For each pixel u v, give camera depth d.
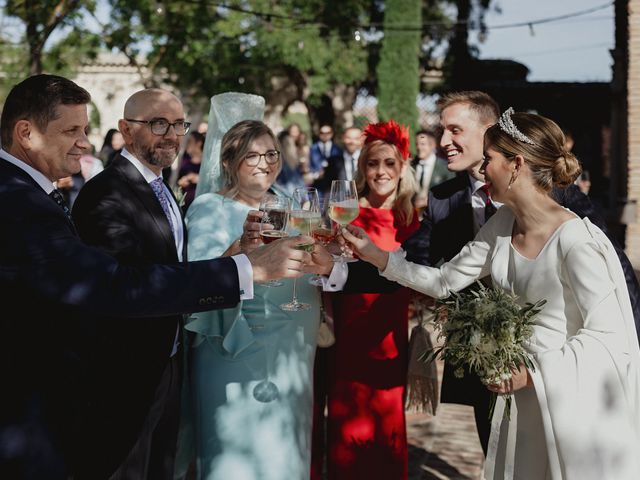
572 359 2.59
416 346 3.86
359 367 3.86
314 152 13.46
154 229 3.07
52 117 2.48
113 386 2.94
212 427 3.37
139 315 2.41
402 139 3.95
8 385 2.27
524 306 2.81
